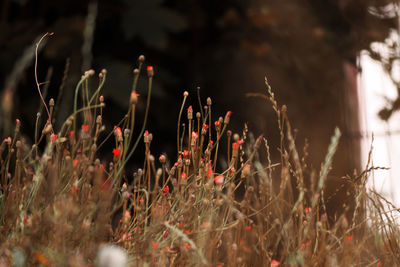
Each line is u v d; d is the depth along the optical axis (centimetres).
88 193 134
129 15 442
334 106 454
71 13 469
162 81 456
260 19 476
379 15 411
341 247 143
